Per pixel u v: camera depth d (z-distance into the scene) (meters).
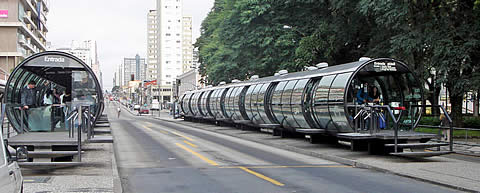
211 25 48.56
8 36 67.50
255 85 26.66
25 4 74.38
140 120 60.75
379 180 10.79
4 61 67.56
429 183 10.41
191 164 13.55
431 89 33.28
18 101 14.83
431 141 16.53
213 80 43.53
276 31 31.50
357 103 17.44
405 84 17.16
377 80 18.50
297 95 19.72
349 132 16.31
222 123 36.12
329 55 29.56
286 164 13.66
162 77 171.25
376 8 22.48
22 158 6.78
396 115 17.44
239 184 10.14
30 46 77.62
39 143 11.41
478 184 9.88
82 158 14.48
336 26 28.27
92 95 14.05
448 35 22.11
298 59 29.02
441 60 22.33
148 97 163.12
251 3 31.11
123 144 20.42
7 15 67.31
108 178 10.54
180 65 172.88
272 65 33.16
